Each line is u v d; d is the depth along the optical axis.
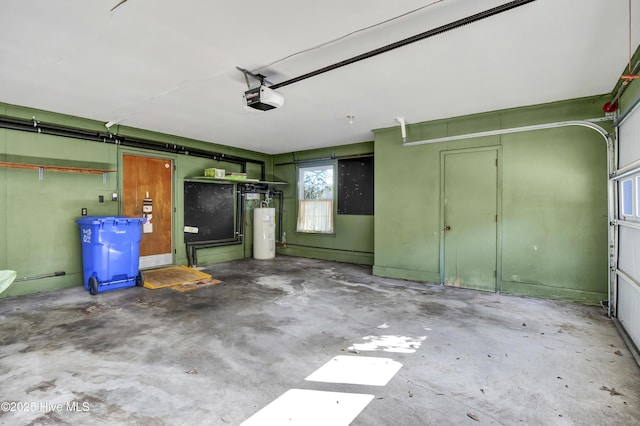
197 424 1.74
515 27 2.28
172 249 5.84
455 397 2.00
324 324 3.19
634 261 2.81
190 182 6.12
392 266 5.25
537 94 3.69
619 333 2.96
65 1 1.97
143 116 4.51
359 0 1.98
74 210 4.57
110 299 3.95
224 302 3.88
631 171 2.73
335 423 1.76
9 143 4.01
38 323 3.15
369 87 3.45
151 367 2.33
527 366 2.38
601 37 2.42
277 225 7.85
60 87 3.40
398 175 5.17
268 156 7.86
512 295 4.25
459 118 4.59
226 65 2.89
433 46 2.56
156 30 2.32
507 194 4.32
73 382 2.13
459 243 4.67
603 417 1.81
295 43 2.52
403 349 2.65
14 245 4.07
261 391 2.05
